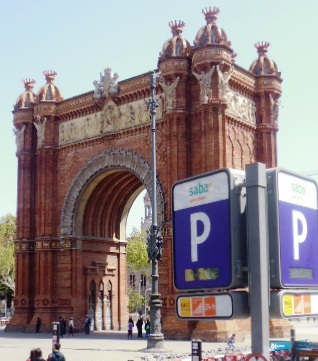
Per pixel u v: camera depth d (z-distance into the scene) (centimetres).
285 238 769
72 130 6994
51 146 7100
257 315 705
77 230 6831
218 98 5681
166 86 5969
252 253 719
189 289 784
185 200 810
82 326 6694
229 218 745
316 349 1981
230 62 5825
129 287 14300
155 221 4381
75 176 6844
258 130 6475
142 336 5991
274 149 6494
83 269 6844
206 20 5981
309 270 805
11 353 4359
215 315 744
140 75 6369
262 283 708
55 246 6894
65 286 6731
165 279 5678
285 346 2833
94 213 7044
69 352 4378
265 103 6525
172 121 5872
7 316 13612
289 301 753
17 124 7369
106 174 6688
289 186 795
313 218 835
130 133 6394
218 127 5647
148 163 6153
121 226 7419
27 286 6994
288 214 784
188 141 5844
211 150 5612
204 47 5734
